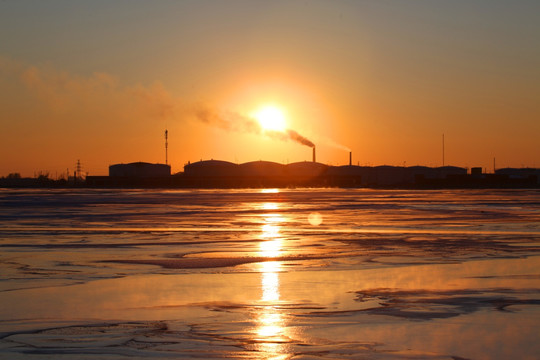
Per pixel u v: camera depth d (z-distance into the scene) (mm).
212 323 11586
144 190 133875
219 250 23141
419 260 20062
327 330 11055
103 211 50562
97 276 16984
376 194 99875
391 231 31125
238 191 122562
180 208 55250
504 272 17438
